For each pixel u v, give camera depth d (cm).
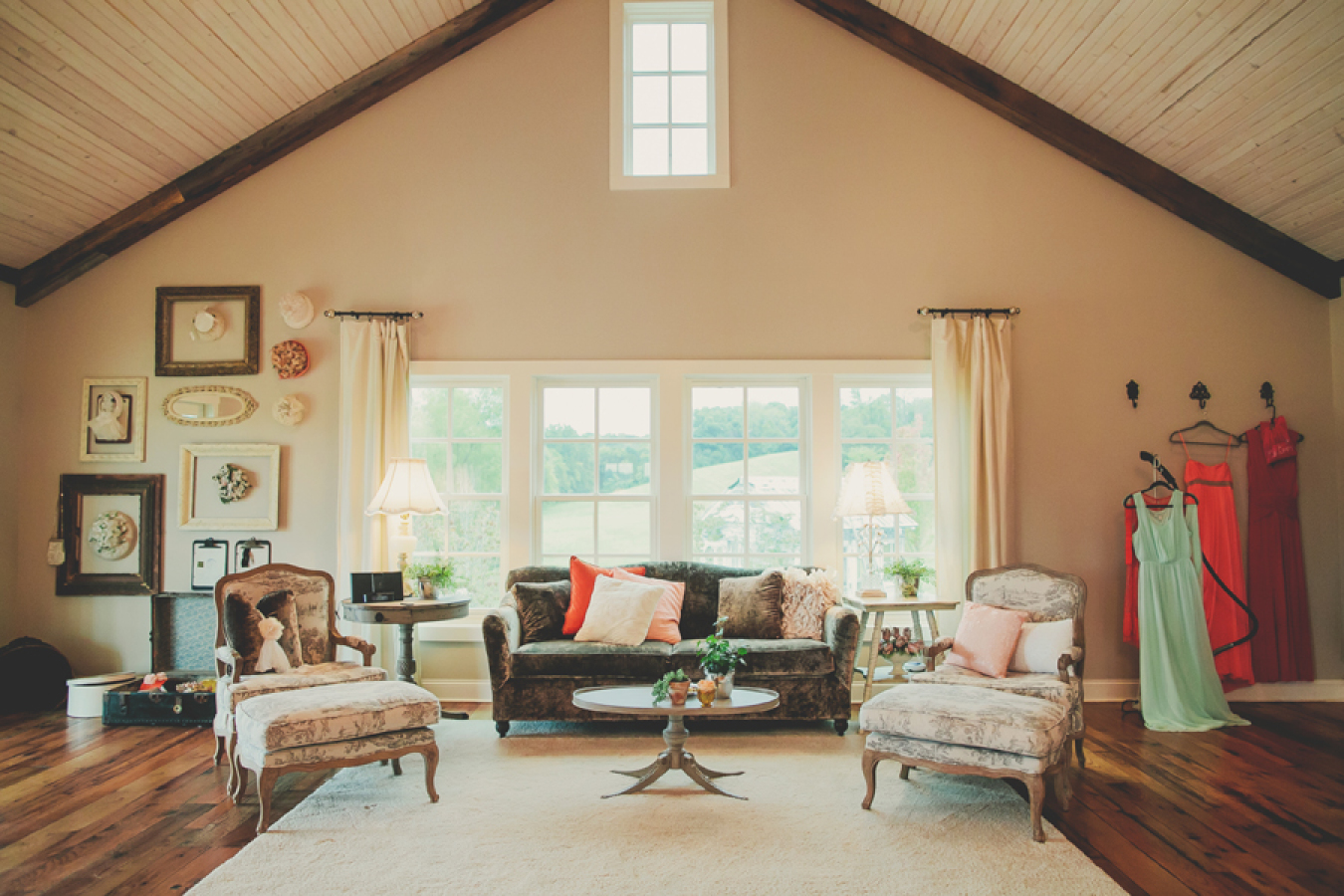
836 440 509
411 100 516
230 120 473
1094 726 431
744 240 507
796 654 410
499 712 409
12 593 503
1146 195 499
